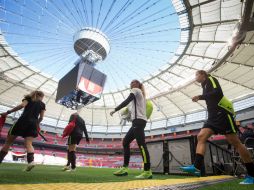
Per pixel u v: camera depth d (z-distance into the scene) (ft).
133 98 11.99
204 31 62.80
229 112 9.20
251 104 86.02
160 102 113.70
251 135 21.91
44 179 8.12
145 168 11.58
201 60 78.07
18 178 7.79
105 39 75.00
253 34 49.73
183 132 116.67
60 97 59.67
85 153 147.74
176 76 92.17
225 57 63.10
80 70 56.13
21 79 103.24
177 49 75.00
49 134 135.23
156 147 22.11
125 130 143.43
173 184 6.72
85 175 12.92
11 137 11.99
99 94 58.80
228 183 8.94
